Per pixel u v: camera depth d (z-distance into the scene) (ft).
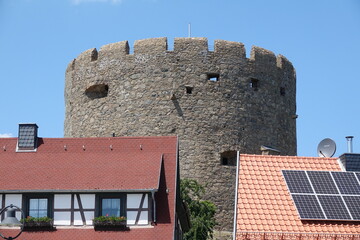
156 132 288.71
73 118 305.94
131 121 291.17
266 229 183.21
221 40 295.89
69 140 212.84
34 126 212.64
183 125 288.51
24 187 196.34
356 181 195.83
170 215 195.31
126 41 296.51
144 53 293.23
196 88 290.76
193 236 250.78
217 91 291.99
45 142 212.84
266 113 299.38
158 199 197.88
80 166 203.82
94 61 301.02
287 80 309.63
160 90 290.15
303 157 204.33
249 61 297.74
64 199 195.83
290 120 309.63
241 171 196.24
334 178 195.93
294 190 191.31
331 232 184.34
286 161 202.18
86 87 301.43
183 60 291.79
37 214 195.83
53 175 200.64
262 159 200.44
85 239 192.34
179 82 290.15
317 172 196.85
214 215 283.59
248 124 294.46
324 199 190.29
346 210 188.14
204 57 292.40
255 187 192.44
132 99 292.20
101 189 194.70
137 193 195.21
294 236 182.39
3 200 196.13
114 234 192.54
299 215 185.47
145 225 193.47
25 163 206.08
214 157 288.51
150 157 205.26
